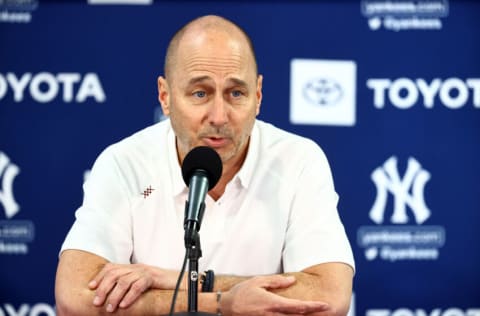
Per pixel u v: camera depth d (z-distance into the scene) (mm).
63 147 10617
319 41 10656
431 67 10719
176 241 6879
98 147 10625
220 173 5477
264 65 10641
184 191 6867
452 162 10750
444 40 10711
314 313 6012
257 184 6953
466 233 10758
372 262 10703
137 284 6207
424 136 10727
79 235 6605
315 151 7168
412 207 10727
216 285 6316
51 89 10602
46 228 10625
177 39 6316
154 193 6926
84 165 10625
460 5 10703
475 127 10742
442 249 10750
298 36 10656
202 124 6137
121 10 10594
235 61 6109
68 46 10578
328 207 6820
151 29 10625
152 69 10633
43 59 10570
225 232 6855
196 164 5434
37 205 10617
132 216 6895
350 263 6520
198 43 6137
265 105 10633
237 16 10656
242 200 6918
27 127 10586
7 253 10617
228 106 6137
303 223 6793
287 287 6215
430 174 10734
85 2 10578
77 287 6293
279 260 6895
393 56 10695
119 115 10625
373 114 10695
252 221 6891
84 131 10617
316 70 10664
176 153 6961
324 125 10664
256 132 7047
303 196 6898
